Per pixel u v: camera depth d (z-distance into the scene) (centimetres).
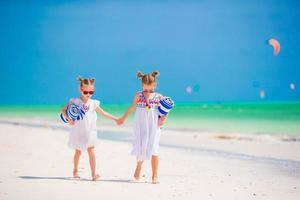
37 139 1573
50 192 691
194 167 1009
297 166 1044
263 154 1288
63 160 1046
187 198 677
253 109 5594
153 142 798
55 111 5747
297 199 689
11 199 637
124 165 1010
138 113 808
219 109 5891
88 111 812
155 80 809
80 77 820
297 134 2162
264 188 773
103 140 1673
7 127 2355
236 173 932
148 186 766
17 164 973
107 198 660
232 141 1727
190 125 2931
